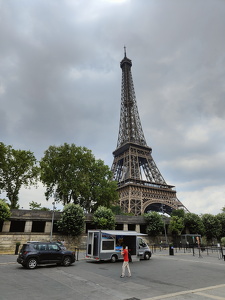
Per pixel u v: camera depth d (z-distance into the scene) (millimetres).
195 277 16203
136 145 109438
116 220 48469
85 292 11867
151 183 96812
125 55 159375
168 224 55281
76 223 40438
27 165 50656
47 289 12375
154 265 22797
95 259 24547
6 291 11633
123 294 11461
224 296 10719
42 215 40875
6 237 36156
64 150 56281
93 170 60375
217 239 62188
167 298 10453
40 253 20031
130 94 137750
